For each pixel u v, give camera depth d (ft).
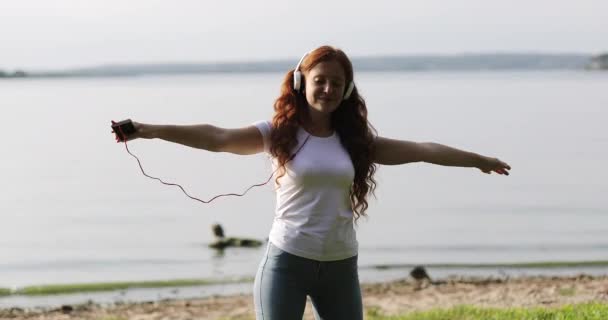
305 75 14.70
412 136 158.71
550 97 346.95
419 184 105.60
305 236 14.32
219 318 34.50
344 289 14.79
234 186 102.68
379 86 552.41
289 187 14.52
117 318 35.17
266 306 14.44
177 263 54.03
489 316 27.02
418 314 29.22
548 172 112.98
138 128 13.79
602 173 110.83
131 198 93.04
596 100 317.22
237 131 14.69
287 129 14.58
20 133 191.31
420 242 62.23
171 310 37.27
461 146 143.13
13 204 88.74
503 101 312.50
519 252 56.80
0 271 51.96
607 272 47.29
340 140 15.03
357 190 15.25
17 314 37.14
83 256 57.77
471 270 49.19
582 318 24.77
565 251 57.26
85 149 154.81
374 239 64.18
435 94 386.93
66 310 38.04
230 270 50.85
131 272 51.34
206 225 73.67
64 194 96.58
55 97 434.30
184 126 14.25
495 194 93.66
